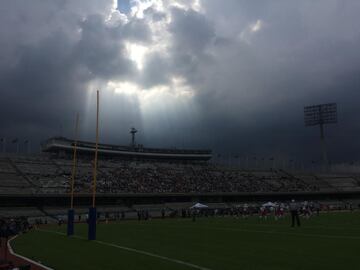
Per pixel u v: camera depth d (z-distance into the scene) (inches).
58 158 3772.1
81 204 3186.5
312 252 712.4
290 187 4271.7
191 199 3715.6
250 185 4143.7
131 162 4185.5
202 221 2154.3
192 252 746.2
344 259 620.1
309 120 4940.9
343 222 1672.0
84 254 742.5
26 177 3166.8
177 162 4601.4
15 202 2915.8
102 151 4079.7
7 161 3371.1
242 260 629.3
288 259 631.8
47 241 1075.3
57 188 3093.0
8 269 526.0
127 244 927.0
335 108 4778.5
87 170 3639.3
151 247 849.5
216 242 945.5
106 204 3302.2
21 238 1234.6
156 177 3875.5
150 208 3388.3
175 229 1510.8
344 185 4562.0
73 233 1296.8
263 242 918.4
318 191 4229.8
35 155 3695.9
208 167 4542.3
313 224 1573.6
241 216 2664.9
